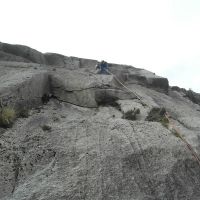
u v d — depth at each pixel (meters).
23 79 11.13
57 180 7.37
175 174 8.27
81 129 9.44
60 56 18.33
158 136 9.50
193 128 11.80
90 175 7.63
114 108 12.54
